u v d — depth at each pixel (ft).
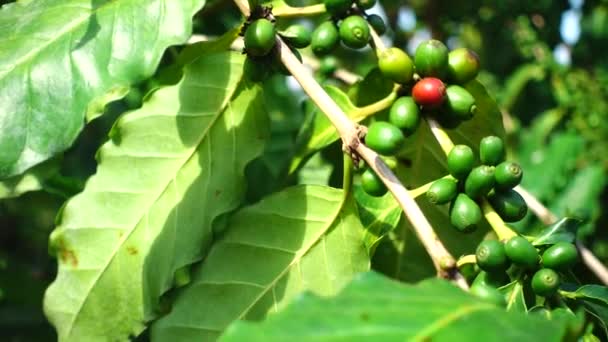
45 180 2.04
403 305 1.38
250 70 1.83
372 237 1.87
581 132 3.14
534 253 1.67
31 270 2.67
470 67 1.86
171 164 1.89
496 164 1.75
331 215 1.86
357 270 1.85
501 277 1.69
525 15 3.38
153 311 1.85
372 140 1.75
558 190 2.95
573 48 3.51
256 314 1.82
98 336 1.85
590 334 1.70
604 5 3.47
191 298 1.83
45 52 1.81
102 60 1.81
